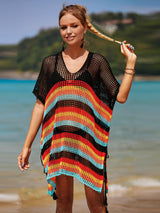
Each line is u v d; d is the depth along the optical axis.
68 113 2.38
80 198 4.15
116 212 3.67
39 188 4.48
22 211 3.69
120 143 7.84
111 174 5.14
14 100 24.45
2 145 7.64
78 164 2.39
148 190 4.41
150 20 182.12
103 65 2.41
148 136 8.89
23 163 2.54
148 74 153.88
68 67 2.40
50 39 199.38
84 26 2.42
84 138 2.38
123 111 16.58
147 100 24.86
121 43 2.43
